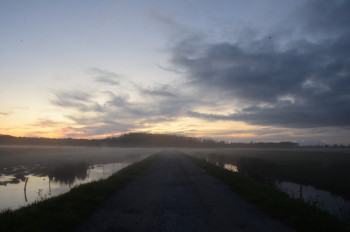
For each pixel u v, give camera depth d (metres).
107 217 6.65
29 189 17.69
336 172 27.55
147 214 6.95
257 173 25.31
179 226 5.82
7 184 20.38
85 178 23.44
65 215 6.38
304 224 5.73
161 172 19.36
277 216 6.62
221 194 10.09
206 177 16.17
